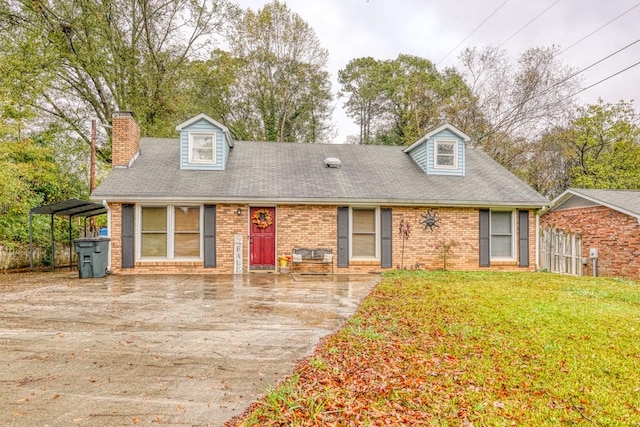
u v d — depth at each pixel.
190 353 4.46
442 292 8.00
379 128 33.19
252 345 4.76
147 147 14.27
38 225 14.40
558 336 4.94
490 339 4.84
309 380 3.61
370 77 33.25
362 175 13.46
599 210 12.38
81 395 3.35
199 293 8.33
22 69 15.35
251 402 3.25
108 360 4.21
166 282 9.91
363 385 3.50
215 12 20.58
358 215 12.43
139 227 11.51
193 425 2.86
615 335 4.96
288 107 27.73
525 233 12.97
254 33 25.66
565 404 3.16
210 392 3.44
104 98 18.97
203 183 12.00
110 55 17.88
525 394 3.35
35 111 16.19
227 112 26.88
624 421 2.88
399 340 4.84
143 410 3.09
